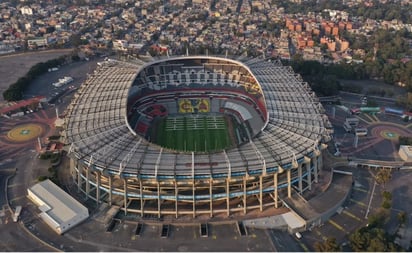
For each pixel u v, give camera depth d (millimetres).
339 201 187500
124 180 177750
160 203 185125
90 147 193750
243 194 182750
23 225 175500
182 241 166000
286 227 174250
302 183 198375
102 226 174000
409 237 174375
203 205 186500
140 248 162375
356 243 160375
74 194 194125
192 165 178125
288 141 199250
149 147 193625
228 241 166125
